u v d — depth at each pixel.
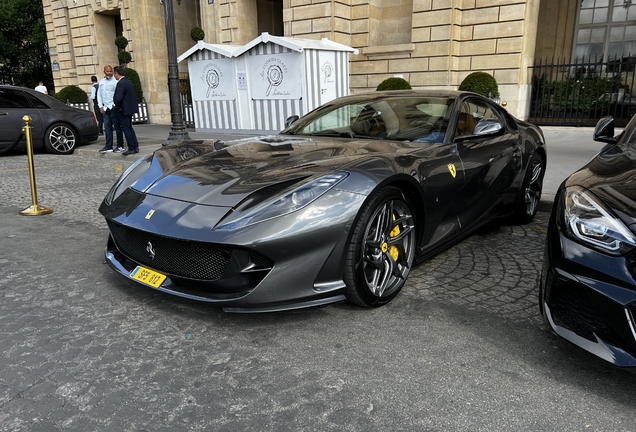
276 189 2.70
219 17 16.88
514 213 4.78
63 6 22.78
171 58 9.62
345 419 2.01
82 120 10.90
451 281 3.46
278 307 2.61
